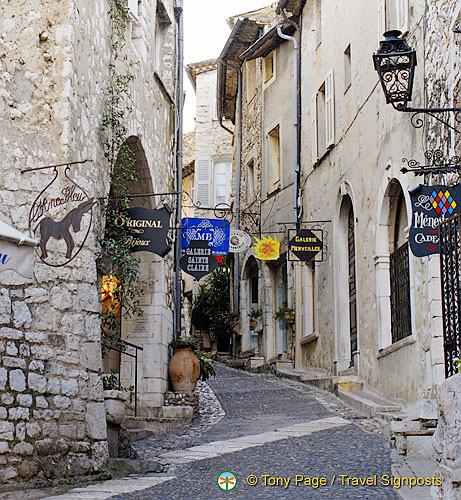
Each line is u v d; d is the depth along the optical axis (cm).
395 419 1012
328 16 1739
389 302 1297
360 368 1448
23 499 715
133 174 1159
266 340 2153
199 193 3016
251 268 2395
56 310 831
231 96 2762
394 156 1225
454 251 820
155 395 1270
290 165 2047
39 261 823
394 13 1291
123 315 1298
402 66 802
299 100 1995
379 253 1299
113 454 914
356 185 1473
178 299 1507
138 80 1203
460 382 570
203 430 1166
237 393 1588
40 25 871
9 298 788
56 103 867
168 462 890
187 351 1352
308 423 1145
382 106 1297
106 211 1016
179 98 1580
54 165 816
